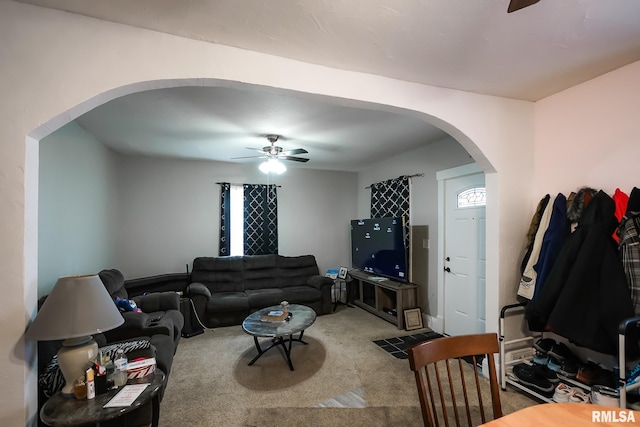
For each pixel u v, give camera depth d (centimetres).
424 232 423
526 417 105
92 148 357
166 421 216
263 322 311
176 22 155
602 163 219
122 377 165
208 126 327
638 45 180
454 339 129
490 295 259
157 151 442
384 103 214
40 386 169
